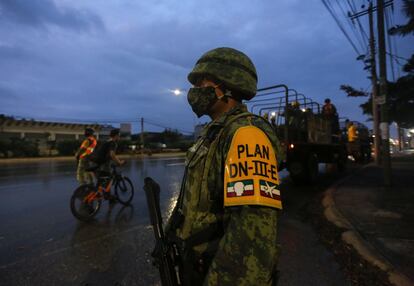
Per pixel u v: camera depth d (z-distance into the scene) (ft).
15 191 28.12
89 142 26.04
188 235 4.11
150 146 132.57
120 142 111.65
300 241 14.53
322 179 35.65
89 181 26.25
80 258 12.76
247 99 4.58
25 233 15.96
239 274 3.35
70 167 55.11
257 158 3.58
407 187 25.85
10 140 90.22
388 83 39.52
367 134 62.54
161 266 4.48
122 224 17.62
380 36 27.84
